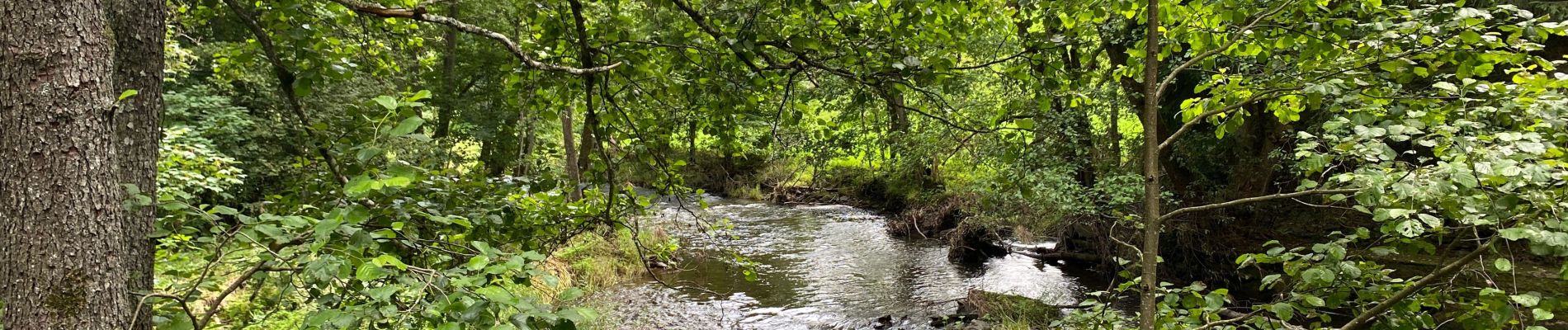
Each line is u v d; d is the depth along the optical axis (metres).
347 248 1.87
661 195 3.93
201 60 10.03
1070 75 3.22
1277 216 9.30
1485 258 3.27
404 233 2.38
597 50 3.50
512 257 1.86
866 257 12.77
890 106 3.31
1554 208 2.14
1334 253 2.66
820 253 13.17
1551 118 2.19
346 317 1.60
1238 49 3.19
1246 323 3.09
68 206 1.70
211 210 1.96
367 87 9.25
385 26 3.99
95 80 1.78
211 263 1.93
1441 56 2.55
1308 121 8.09
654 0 3.19
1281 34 2.94
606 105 3.53
